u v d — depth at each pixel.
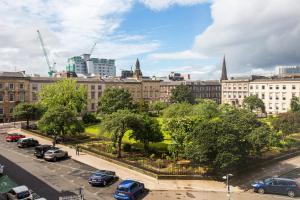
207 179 37.03
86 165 43.41
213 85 162.62
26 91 101.38
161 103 112.12
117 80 131.00
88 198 30.81
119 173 39.69
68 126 56.84
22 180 36.25
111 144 52.53
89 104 116.06
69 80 79.75
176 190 33.72
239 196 32.31
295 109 94.62
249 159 43.06
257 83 128.50
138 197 31.56
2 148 55.31
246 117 48.19
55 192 32.38
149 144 54.22
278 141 47.06
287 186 32.56
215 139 35.78
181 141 42.56
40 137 66.56
